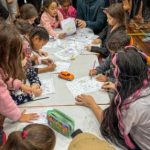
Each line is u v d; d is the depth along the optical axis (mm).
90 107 1626
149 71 1314
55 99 1733
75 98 1737
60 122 1394
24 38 2059
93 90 1835
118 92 1303
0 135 1369
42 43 2256
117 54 1336
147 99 1278
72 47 2611
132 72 1259
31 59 2174
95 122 1510
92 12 3258
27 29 2162
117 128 1365
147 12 4082
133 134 1374
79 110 1616
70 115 1568
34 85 1839
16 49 1440
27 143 1014
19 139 1026
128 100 1279
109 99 1722
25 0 3896
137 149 1391
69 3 3461
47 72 2113
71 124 1386
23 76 1717
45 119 1528
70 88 1862
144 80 1286
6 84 1554
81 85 1900
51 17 3145
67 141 1362
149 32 4090
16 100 1676
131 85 1274
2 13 3336
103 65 2145
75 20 3145
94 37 2895
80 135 1254
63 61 2312
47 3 3115
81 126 1475
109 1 3328
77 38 2859
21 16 2672
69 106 1657
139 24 4184
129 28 4078
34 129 1086
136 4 3969
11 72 1491
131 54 1290
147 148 1380
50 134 1100
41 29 2260
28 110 1620
